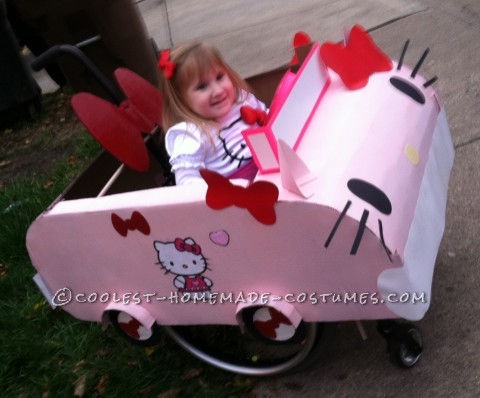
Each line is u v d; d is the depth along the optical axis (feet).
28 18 13.39
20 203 13.05
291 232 5.80
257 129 5.88
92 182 8.06
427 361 7.52
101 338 9.45
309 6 19.70
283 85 7.37
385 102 6.93
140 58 14.37
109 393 8.48
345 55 7.11
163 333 8.98
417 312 5.96
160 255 6.66
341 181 5.72
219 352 8.27
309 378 7.85
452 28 14.90
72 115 18.70
